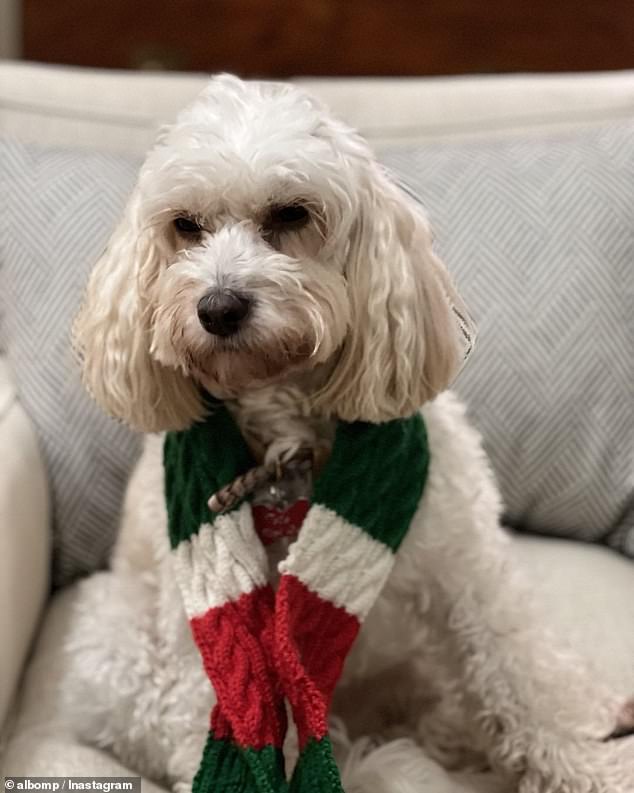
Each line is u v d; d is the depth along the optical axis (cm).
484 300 140
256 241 103
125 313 109
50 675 127
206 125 100
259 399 111
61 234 145
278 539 112
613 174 145
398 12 216
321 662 104
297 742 108
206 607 106
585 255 141
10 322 146
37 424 142
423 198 144
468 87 161
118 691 117
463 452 117
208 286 98
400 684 127
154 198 104
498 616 114
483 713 115
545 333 139
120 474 142
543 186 144
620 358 140
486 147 150
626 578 135
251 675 101
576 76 165
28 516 130
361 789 107
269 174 98
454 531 112
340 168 100
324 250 104
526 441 140
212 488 109
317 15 217
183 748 112
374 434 109
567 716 111
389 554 106
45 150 152
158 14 218
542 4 213
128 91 160
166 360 104
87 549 144
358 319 105
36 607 133
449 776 113
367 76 221
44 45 220
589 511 142
